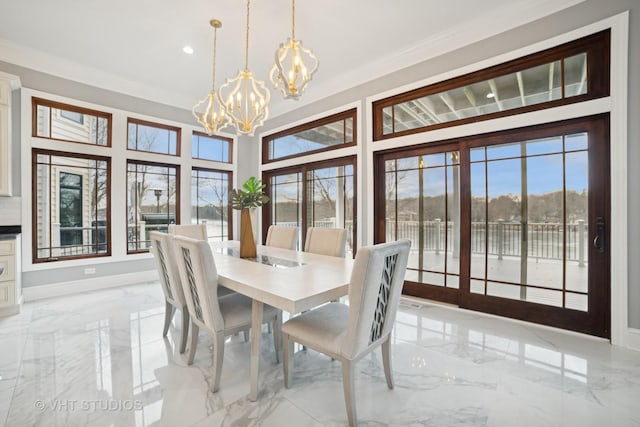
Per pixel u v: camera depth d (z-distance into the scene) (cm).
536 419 144
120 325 257
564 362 195
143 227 418
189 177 457
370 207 355
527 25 249
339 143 398
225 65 348
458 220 301
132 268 400
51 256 343
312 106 427
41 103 332
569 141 238
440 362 198
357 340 136
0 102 286
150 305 310
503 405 154
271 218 507
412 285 335
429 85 308
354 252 385
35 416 144
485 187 281
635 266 207
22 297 315
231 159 518
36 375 180
